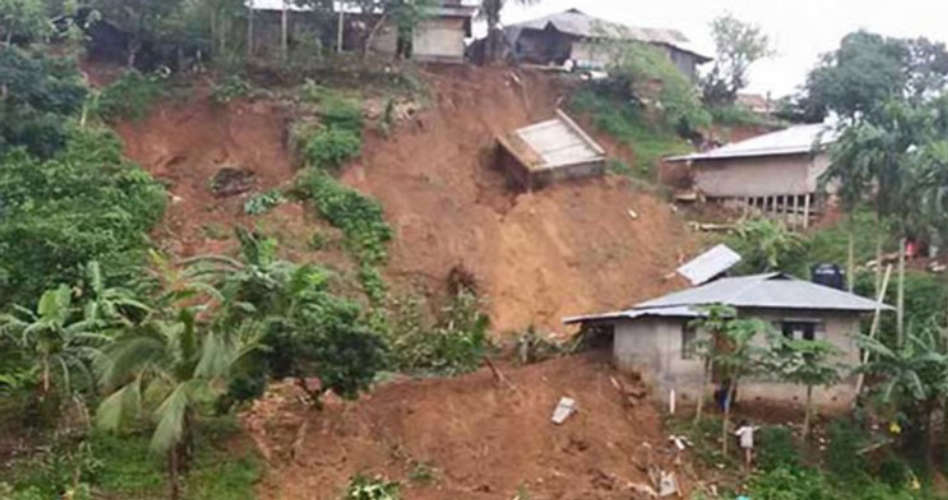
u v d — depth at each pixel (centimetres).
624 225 4706
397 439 3047
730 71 6419
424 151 4784
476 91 5341
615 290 4362
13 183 3453
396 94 4947
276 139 4622
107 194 3750
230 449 2883
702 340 3238
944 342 3462
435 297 4069
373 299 3888
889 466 3164
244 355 2722
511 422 3167
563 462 3053
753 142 5166
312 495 2812
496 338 3947
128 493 2667
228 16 4997
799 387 3375
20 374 2878
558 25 6178
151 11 4934
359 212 4241
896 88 5712
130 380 2567
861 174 3581
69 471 2673
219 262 3130
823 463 3155
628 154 5338
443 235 4372
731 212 4966
